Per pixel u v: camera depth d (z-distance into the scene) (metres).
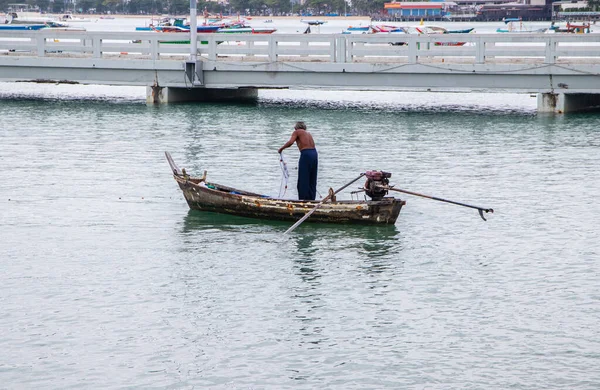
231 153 96.00
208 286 52.25
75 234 63.25
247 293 51.09
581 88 125.69
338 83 134.25
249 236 62.75
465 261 57.00
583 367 41.66
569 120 121.88
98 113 132.12
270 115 130.12
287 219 66.38
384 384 40.09
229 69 138.12
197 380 40.44
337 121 123.31
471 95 166.12
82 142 103.62
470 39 128.25
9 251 59.06
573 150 97.06
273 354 43.09
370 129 114.94
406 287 52.09
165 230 64.38
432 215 68.75
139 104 144.50
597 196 74.56
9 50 152.00
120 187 78.56
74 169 86.75
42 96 159.38
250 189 77.56
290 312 48.22
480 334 45.38
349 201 64.75
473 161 90.81
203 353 43.12
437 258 57.59
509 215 68.44
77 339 44.59
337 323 46.75
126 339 44.69
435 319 47.28
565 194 75.38
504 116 127.94
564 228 64.62
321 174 84.44
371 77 132.75
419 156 94.06
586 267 55.66
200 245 60.50
